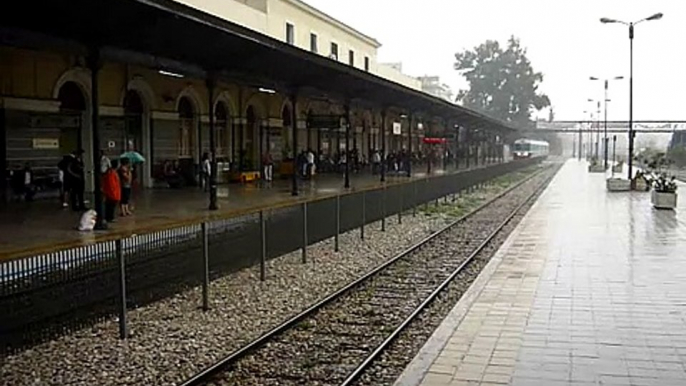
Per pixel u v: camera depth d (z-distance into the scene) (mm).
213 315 10422
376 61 59375
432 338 8312
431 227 21859
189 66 20703
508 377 6848
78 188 19078
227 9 32594
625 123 96750
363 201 19094
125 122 26172
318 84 26359
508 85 93250
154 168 27594
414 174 43750
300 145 40969
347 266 14867
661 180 26781
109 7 13625
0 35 14469
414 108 40281
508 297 10617
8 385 7332
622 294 10789
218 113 32531
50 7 13438
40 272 8414
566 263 13875
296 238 15062
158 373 7797
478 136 65375
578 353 7656
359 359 8523
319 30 46000
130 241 9977
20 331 8117
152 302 10555
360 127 51031
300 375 7887
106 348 8641
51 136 22594
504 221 23703
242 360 8414
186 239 11398
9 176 20922
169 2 13883
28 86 21562
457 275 14227
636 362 7328
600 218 23031
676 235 18297
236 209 19438
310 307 10867
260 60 20453
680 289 11148
